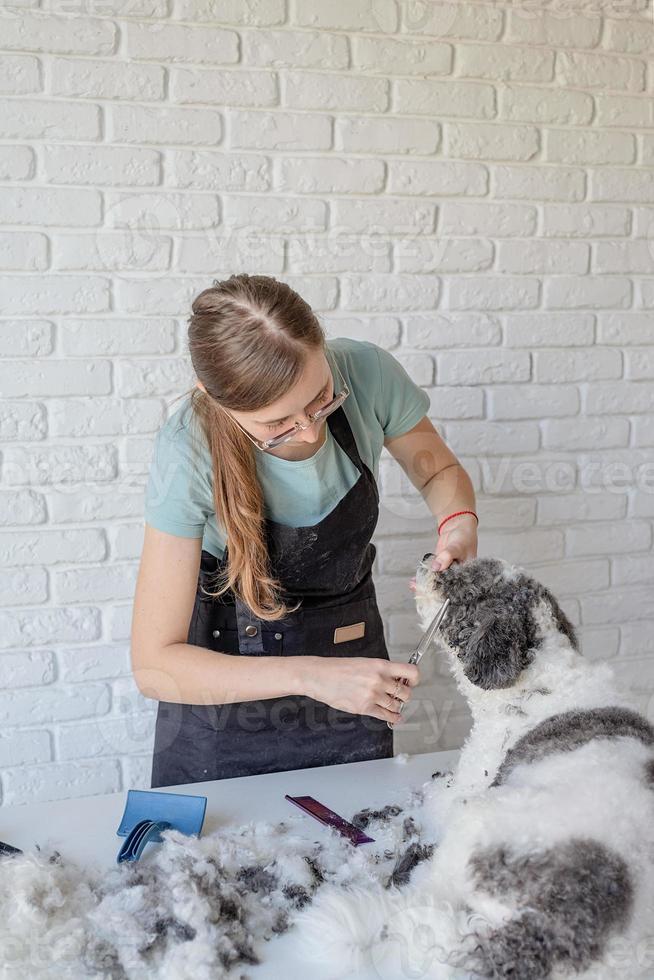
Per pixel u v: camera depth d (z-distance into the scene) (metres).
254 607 1.57
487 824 1.07
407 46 2.06
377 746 1.77
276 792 1.45
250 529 1.50
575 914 0.97
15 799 2.12
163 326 2.01
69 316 1.96
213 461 1.46
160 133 1.94
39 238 1.91
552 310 2.30
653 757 1.19
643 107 2.28
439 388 2.24
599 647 2.50
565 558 2.42
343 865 1.22
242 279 1.33
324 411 1.37
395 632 2.28
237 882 1.17
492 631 1.34
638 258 2.35
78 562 2.05
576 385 2.35
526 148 2.20
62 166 1.90
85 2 1.85
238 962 1.05
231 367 1.26
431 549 2.27
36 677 2.08
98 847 1.29
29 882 1.12
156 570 1.47
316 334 1.31
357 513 1.62
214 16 1.92
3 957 1.03
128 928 1.07
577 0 2.17
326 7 1.99
